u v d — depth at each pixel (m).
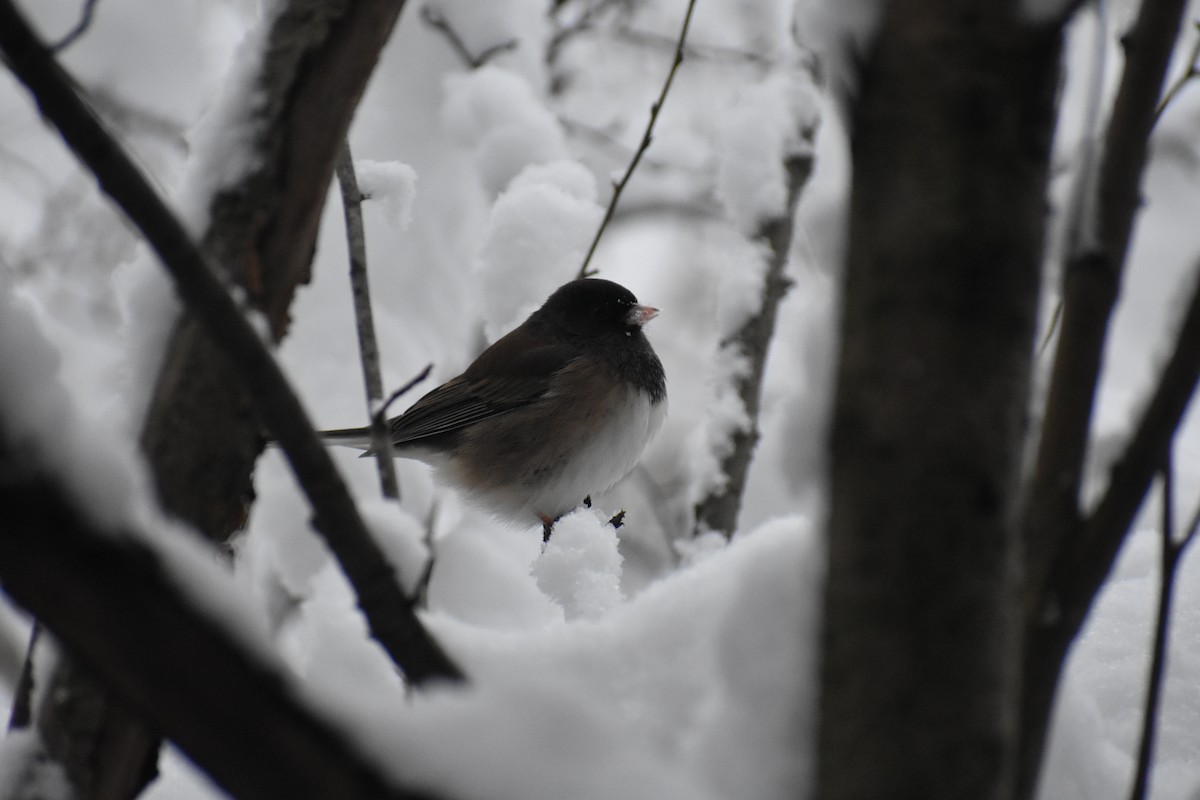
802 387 2.62
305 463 2.26
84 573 1.77
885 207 1.83
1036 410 2.67
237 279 3.20
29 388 1.79
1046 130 1.84
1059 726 3.40
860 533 1.82
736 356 7.84
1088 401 2.32
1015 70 1.81
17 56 2.00
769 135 8.29
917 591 1.79
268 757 1.85
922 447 1.79
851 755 1.82
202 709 1.82
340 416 8.14
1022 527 2.26
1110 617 4.49
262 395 2.22
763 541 3.71
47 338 1.86
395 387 8.35
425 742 2.00
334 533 2.32
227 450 3.22
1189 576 4.78
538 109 9.27
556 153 9.09
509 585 7.04
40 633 3.21
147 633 1.79
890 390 1.81
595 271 6.82
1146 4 2.38
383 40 3.30
